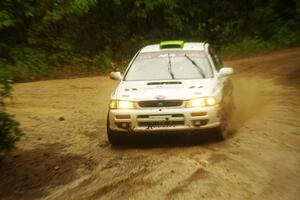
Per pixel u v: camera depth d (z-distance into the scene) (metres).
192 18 33.56
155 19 32.09
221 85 9.98
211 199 6.40
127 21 30.36
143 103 9.12
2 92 8.92
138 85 9.70
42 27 25.83
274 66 22.89
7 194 7.21
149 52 10.78
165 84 9.62
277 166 7.68
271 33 35.09
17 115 13.25
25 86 19.30
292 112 11.96
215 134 9.27
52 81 21.02
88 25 28.81
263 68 22.52
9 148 8.93
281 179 7.07
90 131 11.14
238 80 19.19
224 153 8.56
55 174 7.96
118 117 9.20
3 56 24.03
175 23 31.22
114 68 25.30
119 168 8.06
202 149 8.95
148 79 10.02
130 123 9.14
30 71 22.91
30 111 13.85
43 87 18.98
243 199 6.36
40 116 13.09
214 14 34.88
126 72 10.34
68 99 16.03
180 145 9.40
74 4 25.95
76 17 27.55
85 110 13.95
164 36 31.77
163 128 9.07
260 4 36.69
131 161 8.45
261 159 8.09
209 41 33.16
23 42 26.20
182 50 10.71
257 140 9.37
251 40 31.81
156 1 29.92
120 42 29.62
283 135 9.66
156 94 9.14
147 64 10.40
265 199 6.33
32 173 8.09
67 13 26.05
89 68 25.34
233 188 6.77
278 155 8.28
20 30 26.08
